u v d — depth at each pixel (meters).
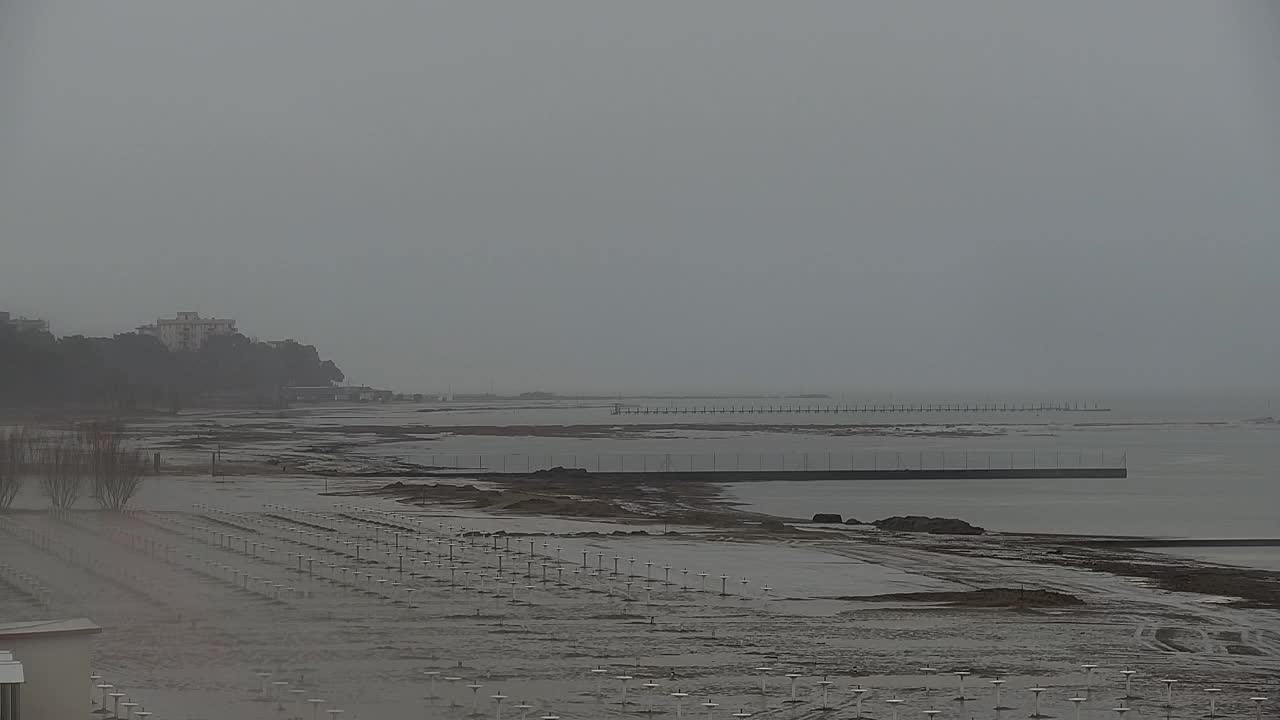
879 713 46.28
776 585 75.94
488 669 52.38
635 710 46.12
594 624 62.38
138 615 63.03
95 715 44.34
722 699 48.03
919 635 60.94
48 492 119.50
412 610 65.31
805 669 53.22
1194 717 46.44
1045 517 133.62
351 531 101.06
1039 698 48.94
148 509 116.69
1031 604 70.19
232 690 48.34
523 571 79.50
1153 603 71.50
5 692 33.09
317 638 58.03
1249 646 59.25
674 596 71.19
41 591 69.94
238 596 69.12
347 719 44.53
